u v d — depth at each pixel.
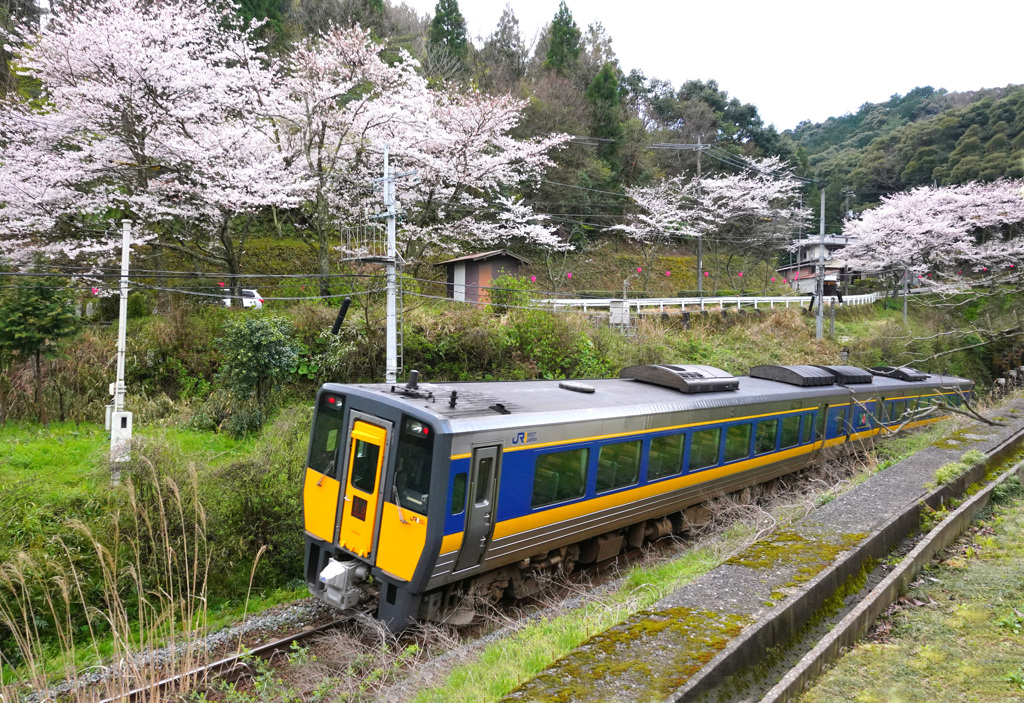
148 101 15.03
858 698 3.59
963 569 5.36
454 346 15.32
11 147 14.99
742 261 38.91
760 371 12.56
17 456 9.36
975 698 3.56
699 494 9.20
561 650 4.75
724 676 3.68
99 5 15.41
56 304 11.62
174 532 7.04
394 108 16.19
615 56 44.22
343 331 14.60
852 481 8.96
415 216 19.58
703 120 42.62
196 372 13.70
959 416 13.30
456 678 4.79
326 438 6.79
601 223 33.97
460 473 5.86
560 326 16.66
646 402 8.27
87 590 6.47
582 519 7.34
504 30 37.94
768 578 4.71
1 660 5.60
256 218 24.59
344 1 31.25
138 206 15.30
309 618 6.67
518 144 19.28
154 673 4.90
